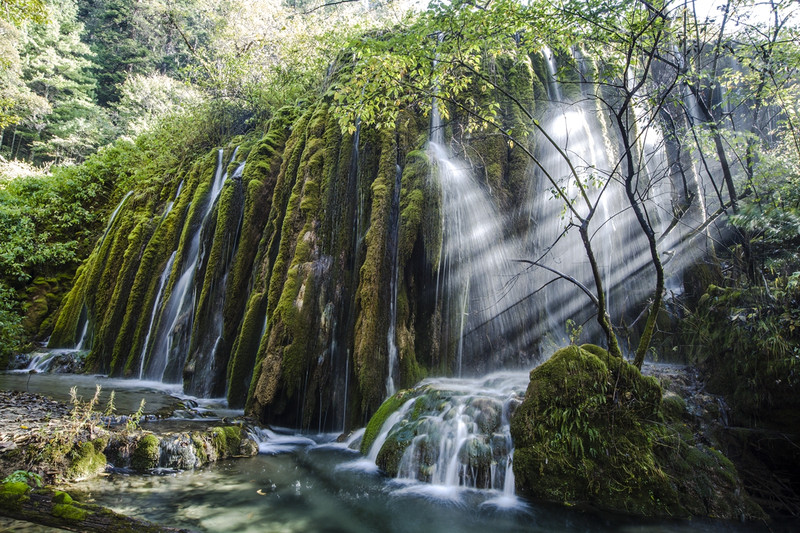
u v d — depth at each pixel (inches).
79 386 321.1
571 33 241.1
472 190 306.7
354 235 301.7
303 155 334.3
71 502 135.0
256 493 176.6
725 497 173.9
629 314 329.7
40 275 503.2
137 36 1435.8
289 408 269.0
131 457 190.9
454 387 242.5
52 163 924.0
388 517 162.6
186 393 321.1
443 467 195.3
